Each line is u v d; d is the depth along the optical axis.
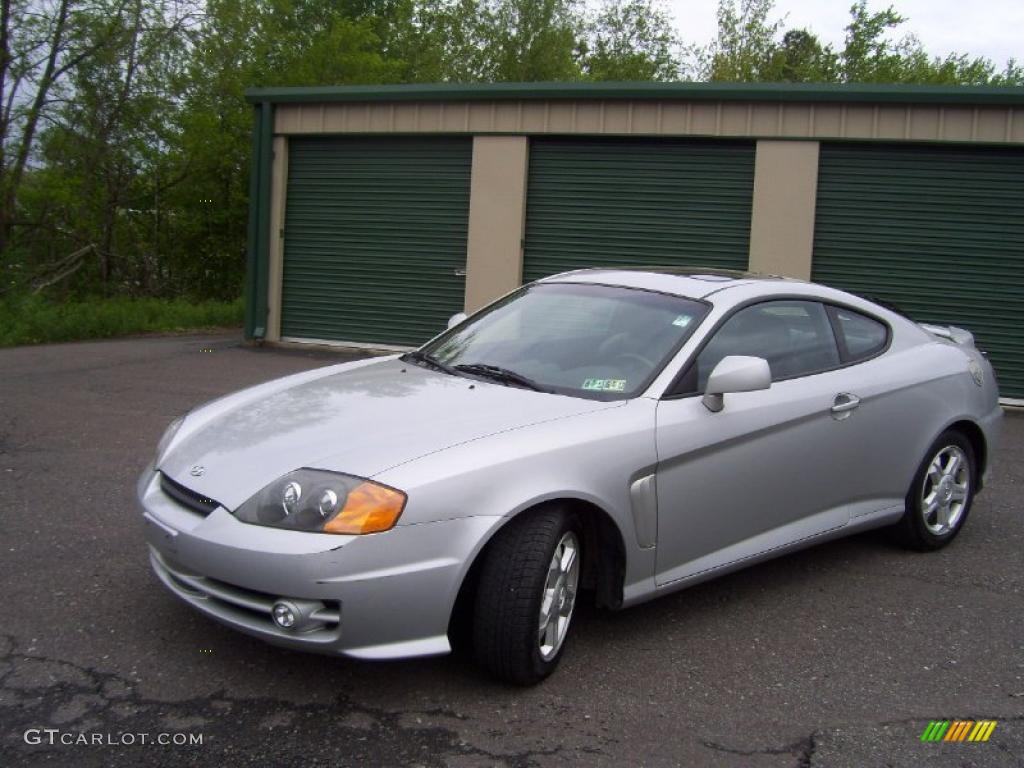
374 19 30.41
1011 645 4.16
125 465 6.48
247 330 13.77
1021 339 10.77
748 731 3.31
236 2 24.23
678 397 4.09
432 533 3.26
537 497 3.44
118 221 25.56
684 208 11.77
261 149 13.41
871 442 4.88
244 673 3.55
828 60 37.41
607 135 11.81
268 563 3.17
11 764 2.90
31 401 8.70
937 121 10.64
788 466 4.43
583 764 3.05
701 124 11.43
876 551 5.43
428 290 12.97
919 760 3.17
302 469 3.37
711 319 4.40
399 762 3.00
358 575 3.16
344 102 12.95
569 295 4.90
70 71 22.14
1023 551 5.50
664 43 39.66
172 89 23.83
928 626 4.34
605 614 4.34
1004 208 10.70
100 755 2.97
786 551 4.54
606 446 3.71
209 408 4.27
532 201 12.38
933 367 5.32
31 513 5.33
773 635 4.17
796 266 11.27
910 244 11.03
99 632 3.83
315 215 13.48
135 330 15.81
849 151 11.12
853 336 5.10
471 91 12.17
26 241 23.14
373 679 3.55
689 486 4.01
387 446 3.45
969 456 5.56
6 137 21.44
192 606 3.48
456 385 4.18
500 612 3.40
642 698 3.52
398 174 12.98
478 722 3.28
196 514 3.46
